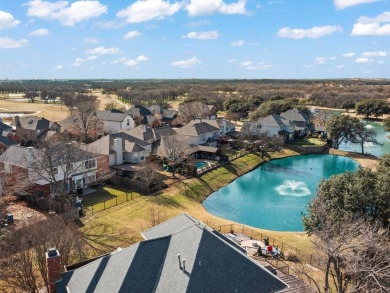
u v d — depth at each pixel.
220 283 20.67
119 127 105.75
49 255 23.47
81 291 21.52
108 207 52.84
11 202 49.56
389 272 24.66
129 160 73.25
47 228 32.47
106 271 22.48
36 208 50.84
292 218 56.41
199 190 66.06
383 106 153.25
